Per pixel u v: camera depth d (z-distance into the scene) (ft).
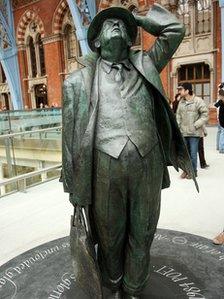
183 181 18.25
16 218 14.28
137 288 7.34
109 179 6.55
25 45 74.38
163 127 7.28
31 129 23.03
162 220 13.06
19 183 18.08
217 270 8.74
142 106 6.73
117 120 6.56
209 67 49.03
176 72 52.47
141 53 7.06
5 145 19.04
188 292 7.88
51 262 9.54
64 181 7.25
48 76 70.44
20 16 71.87
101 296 6.64
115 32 6.61
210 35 48.14
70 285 8.41
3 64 74.79
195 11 48.98
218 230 12.00
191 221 12.89
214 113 48.19
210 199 15.25
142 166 6.57
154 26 6.97
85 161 6.61
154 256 9.48
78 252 6.81
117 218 6.85
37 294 8.14
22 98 77.77
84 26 53.01
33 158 20.54
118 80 6.76
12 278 8.84
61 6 63.62
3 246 11.71
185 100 18.30
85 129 6.76
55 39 66.44
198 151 20.54
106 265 7.47
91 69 7.01
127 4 53.26
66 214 14.46
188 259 9.30
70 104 6.90
